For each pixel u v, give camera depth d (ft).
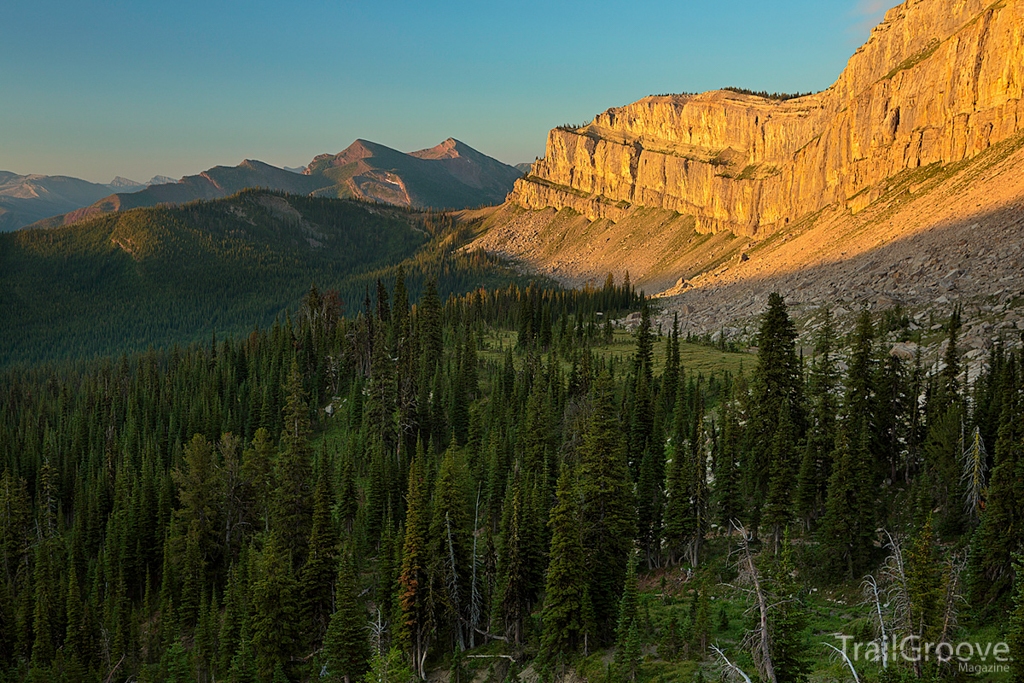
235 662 217.97
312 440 432.66
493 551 229.25
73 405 582.76
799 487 228.84
